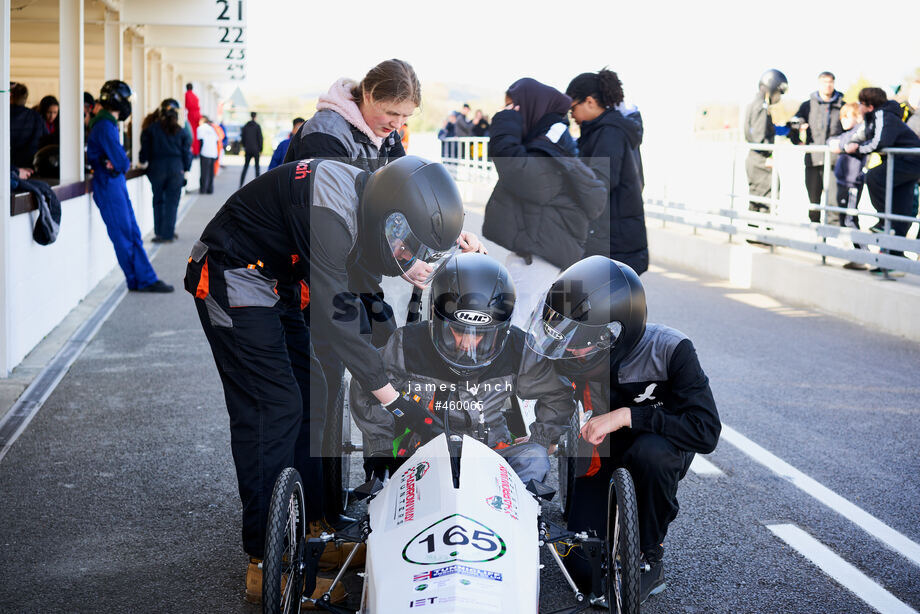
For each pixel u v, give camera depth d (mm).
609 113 6238
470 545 2861
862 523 4840
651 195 17250
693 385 3850
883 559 4422
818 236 11344
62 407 6555
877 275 10336
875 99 9992
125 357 8000
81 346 8359
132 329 9086
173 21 14586
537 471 3574
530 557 2936
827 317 10234
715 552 4477
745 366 8039
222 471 5406
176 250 14344
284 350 3791
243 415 3734
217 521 4730
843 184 11805
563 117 5148
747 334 9281
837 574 4258
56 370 7523
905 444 6082
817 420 6566
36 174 11977
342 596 3846
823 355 8453
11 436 5930
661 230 15172
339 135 4340
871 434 6273
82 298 10406
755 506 5059
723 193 14508
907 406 6918
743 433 6285
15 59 23250
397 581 2795
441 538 2900
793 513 4965
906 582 4191
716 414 3826
